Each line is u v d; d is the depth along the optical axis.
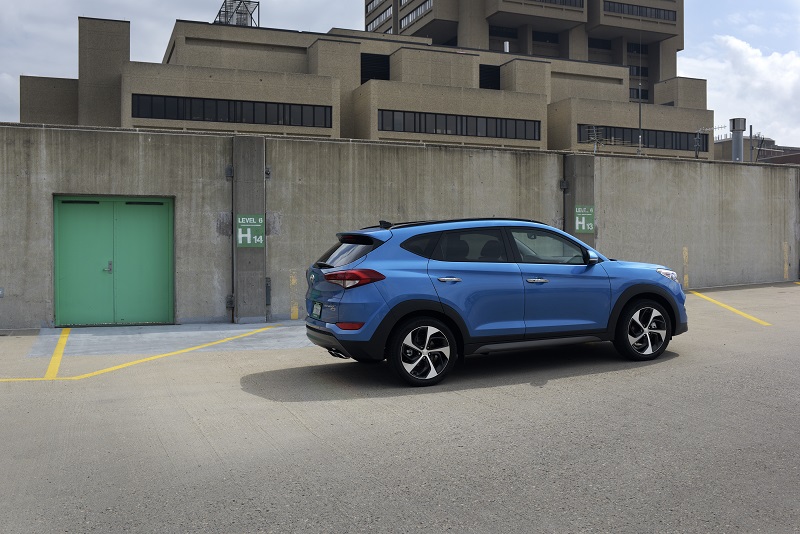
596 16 101.38
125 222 13.20
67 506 4.17
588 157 16.16
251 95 57.78
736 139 25.44
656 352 8.44
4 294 12.45
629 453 5.02
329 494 4.32
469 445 5.27
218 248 13.52
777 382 7.11
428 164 14.93
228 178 13.53
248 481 4.57
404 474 4.66
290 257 13.94
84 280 13.02
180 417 6.21
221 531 3.81
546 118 69.69
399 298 7.18
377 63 70.50
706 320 12.02
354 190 14.38
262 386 7.54
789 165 18.58
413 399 6.76
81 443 5.44
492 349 7.61
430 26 102.00
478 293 7.52
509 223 7.96
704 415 5.96
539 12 96.56
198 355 9.78
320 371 8.37
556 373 7.83
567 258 8.13
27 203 12.54
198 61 63.62
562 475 4.61
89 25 58.38
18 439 5.56
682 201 17.33
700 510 4.02
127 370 8.66
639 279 8.33
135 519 3.98
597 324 8.08
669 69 108.56
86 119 58.28
